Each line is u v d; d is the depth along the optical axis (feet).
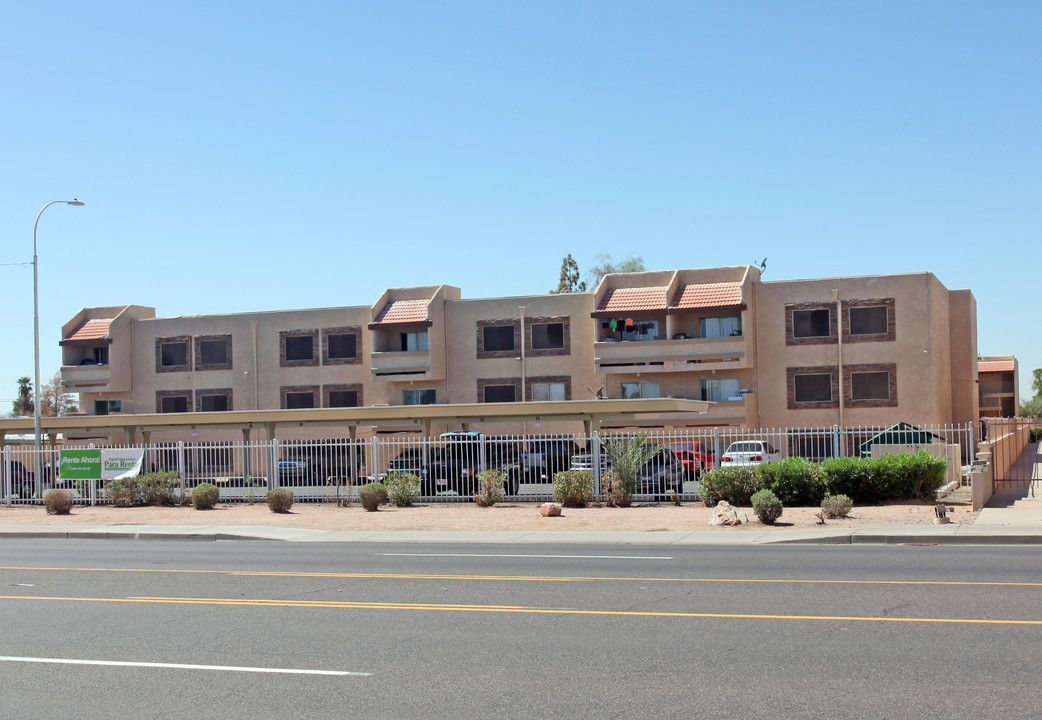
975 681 25.27
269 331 194.49
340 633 33.45
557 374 181.27
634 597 39.42
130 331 201.26
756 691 24.81
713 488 86.12
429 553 59.21
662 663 27.94
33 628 35.63
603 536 67.05
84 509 103.50
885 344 166.81
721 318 173.99
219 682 27.07
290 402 192.54
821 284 170.60
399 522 81.92
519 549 60.80
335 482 108.68
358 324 190.29
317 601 40.32
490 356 184.44
